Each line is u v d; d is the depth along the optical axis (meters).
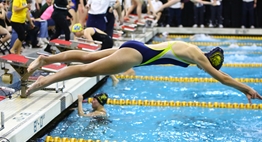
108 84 12.77
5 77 8.86
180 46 6.87
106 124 9.12
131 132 8.66
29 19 14.06
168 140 8.24
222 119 9.58
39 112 8.04
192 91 11.95
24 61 8.71
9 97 8.95
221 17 22.86
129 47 6.72
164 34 22.45
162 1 23.20
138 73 14.17
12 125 7.28
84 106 10.47
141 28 19.92
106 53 6.98
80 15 17.00
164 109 10.35
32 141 8.09
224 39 22.08
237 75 13.91
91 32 12.49
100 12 13.95
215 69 6.83
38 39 15.52
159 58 6.88
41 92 9.54
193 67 15.20
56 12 13.41
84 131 8.71
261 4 22.58
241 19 22.91
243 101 10.92
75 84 10.47
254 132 8.71
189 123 9.27
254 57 16.95
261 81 13.20
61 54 6.95
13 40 13.29
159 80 13.31
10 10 14.36
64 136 8.45
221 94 11.62
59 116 9.59
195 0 22.17
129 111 10.12
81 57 6.95
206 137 8.43
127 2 21.28
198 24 23.20
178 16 23.12
